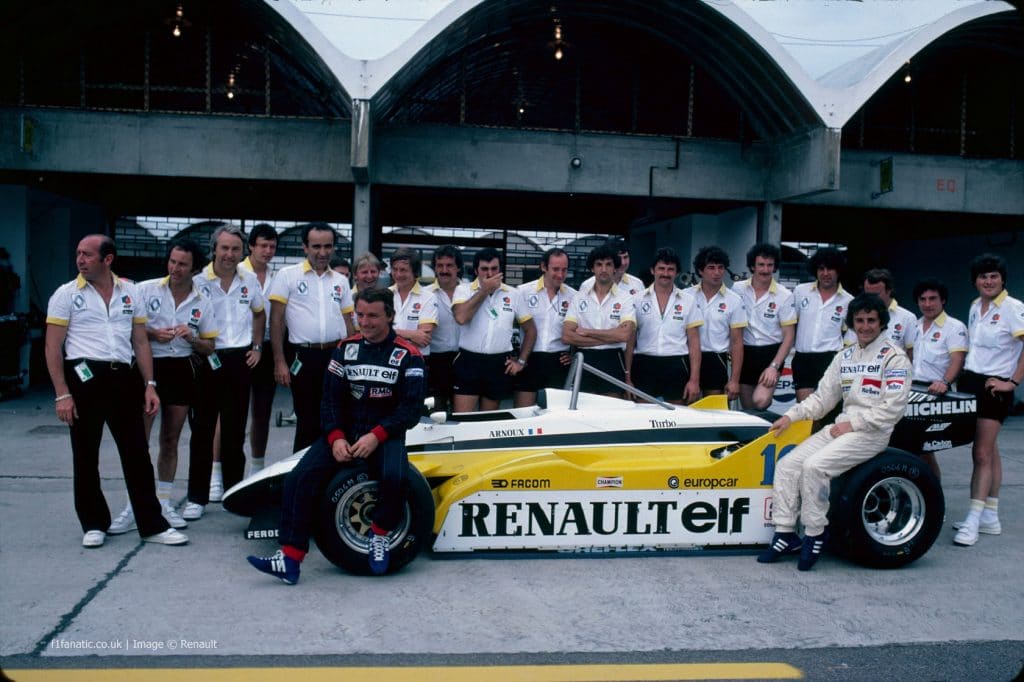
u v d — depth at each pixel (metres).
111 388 4.57
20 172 10.32
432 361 6.30
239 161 10.28
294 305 5.57
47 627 3.54
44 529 4.97
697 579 4.29
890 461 4.45
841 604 3.98
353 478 4.13
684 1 9.85
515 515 4.48
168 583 4.10
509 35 11.40
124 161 10.17
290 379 5.70
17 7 9.42
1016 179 11.71
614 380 5.16
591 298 6.16
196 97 13.66
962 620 3.82
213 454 5.52
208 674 3.13
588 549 4.54
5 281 10.46
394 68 9.23
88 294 4.48
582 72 12.70
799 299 6.36
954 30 10.32
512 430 4.79
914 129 11.75
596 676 3.19
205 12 10.30
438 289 6.25
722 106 12.12
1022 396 11.09
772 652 3.44
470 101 14.58
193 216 15.17
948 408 4.94
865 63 11.84
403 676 3.15
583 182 10.98
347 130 10.31
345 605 3.86
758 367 6.59
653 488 4.56
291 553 4.07
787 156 10.89
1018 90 12.34
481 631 3.59
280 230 15.98
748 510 4.67
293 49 10.32
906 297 16.33
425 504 4.20
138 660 3.25
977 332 5.28
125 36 11.12
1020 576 4.45
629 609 3.87
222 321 5.28
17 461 6.84
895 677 3.23
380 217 14.74
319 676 3.14
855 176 11.43
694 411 5.14
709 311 6.45
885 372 4.42
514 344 7.30
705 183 11.27
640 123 13.58
